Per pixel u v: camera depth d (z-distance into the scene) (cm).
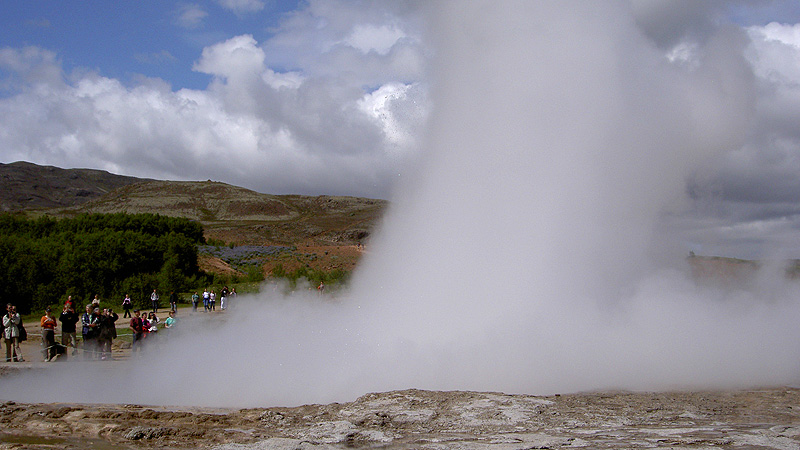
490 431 813
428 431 823
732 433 784
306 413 944
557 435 782
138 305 4081
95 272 4425
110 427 855
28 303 4022
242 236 13412
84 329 1934
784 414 904
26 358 2009
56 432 847
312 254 6819
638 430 805
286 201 19550
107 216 7988
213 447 756
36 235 7206
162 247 5116
